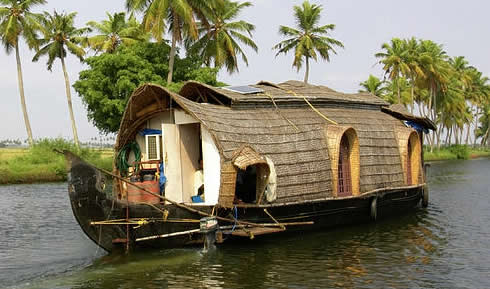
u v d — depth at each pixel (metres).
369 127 14.54
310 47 36.88
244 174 12.51
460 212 16.62
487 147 106.38
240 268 9.52
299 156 12.00
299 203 11.63
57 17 34.69
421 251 11.08
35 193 22.61
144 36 35.22
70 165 9.30
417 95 59.44
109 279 8.75
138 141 12.60
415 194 16.50
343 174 13.24
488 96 66.81
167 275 8.99
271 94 13.17
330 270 9.49
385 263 10.05
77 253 10.63
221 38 31.00
